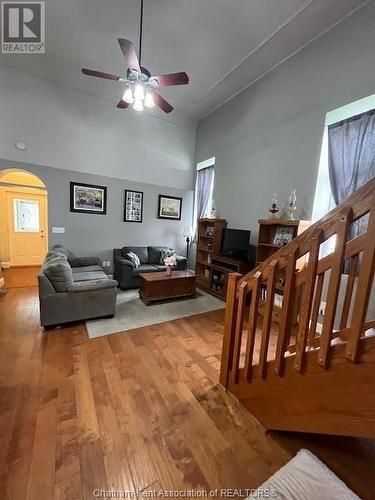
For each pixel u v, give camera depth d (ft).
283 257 4.57
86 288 9.23
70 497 3.71
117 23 9.80
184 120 18.26
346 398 3.56
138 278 14.84
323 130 10.14
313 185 10.59
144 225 17.98
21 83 13.16
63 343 8.11
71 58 12.10
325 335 3.75
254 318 5.30
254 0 8.54
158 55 11.48
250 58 11.59
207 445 4.68
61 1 8.97
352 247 3.39
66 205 15.02
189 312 11.44
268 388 4.97
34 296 12.33
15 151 13.37
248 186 14.15
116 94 15.07
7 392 5.80
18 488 3.79
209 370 7.06
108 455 4.38
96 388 6.08
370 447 4.74
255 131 13.58
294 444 4.78
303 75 10.83
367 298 3.22
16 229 18.37
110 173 16.29
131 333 9.05
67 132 14.64
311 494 3.67
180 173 19.15
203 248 16.53
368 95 8.63
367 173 8.60
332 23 9.46
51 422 5.00
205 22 9.53
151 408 5.53
